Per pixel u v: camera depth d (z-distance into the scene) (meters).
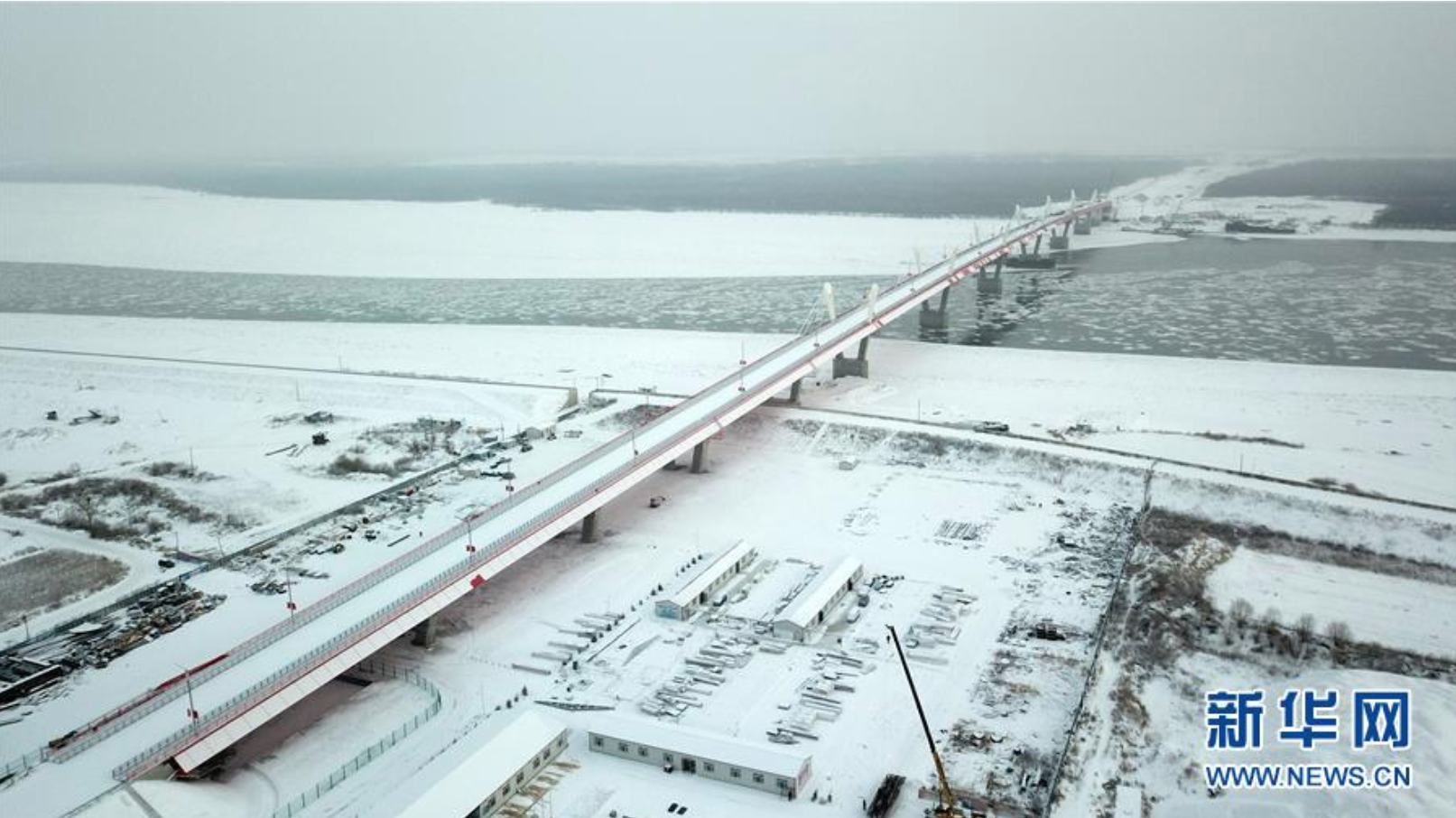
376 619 80.31
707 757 69.31
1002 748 71.62
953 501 119.00
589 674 83.31
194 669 76.31
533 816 65.44
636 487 126.94
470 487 124.88
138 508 122.31
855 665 83.50
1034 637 86.88
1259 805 61.69
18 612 96.44
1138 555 101.44
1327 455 129.12
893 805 65.50
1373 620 89.19
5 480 134.00
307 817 65.56
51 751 69.00
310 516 118.06
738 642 87.81
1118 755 70.12
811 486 125.69
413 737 74.81
